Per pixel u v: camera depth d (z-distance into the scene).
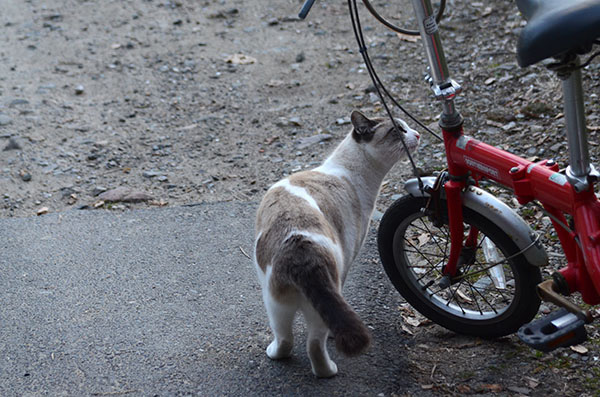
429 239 4.04
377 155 3.36
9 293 3.74
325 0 8.30
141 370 3.05
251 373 2.99
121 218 4.60
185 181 5.14
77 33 7.84
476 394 2.80
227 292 3.69
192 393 2.88
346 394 2.82
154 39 7.65
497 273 3.28
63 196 4.98
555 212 2.75
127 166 5.41
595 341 3.07
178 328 3.38
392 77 6.51
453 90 2.85
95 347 3.24
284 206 2.91
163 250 4.16
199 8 8.36
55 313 3.54
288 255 2.66
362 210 3.35
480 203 2.93
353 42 7.33
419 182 3.09
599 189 4.28
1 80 6.84
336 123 5.83
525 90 5.80
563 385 2.82
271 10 8.20
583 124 2.49
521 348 3.08
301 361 3.07
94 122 6.11
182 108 6.34
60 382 2.99
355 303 3.52
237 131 5.90
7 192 5.04
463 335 3.24
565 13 2.20
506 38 6.80
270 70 6.93
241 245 4.18
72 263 4.05
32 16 8.32
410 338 3.24
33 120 6.08
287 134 5.77
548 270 3.64
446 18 7.39
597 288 2.53
